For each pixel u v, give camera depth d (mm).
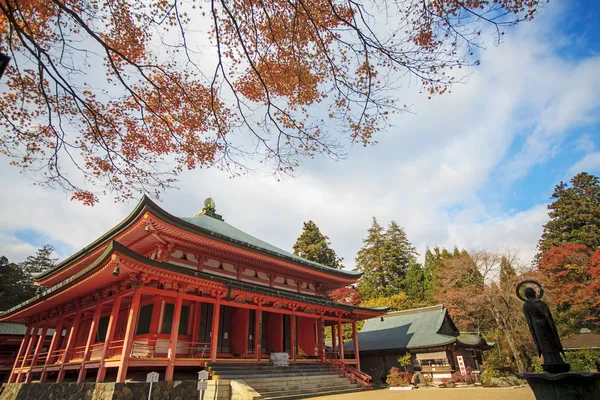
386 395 17250
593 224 47719
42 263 55750
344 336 45531
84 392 13516
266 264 23719
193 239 18906
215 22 6465
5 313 23656
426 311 33594
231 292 17766
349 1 5879
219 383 13945
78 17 5898
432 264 52781
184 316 18375
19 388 19922
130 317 13867
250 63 6895
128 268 13727
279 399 15133
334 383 19891
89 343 15906
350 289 49000
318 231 54781
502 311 29625
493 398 15375
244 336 20500
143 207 16312
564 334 37031
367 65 6766
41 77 6609
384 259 58781
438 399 15352
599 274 32312
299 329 25562
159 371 15641
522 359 28781
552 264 37344
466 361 28844
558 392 6895
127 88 7371
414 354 28125
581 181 52500
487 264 30625
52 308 21422
